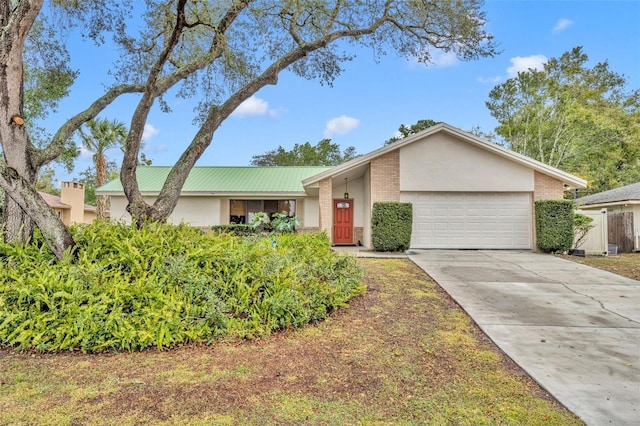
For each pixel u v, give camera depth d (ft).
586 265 35.45
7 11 18.48
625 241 51.70
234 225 53.88
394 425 9.12
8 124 18.84
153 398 10.36
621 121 88.28
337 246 52.75
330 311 19.29
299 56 27.40
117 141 68.39
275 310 16.26
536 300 22.41
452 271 31.58
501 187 44.88
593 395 10.82
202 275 17.12
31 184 19.60
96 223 22.77
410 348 14.56
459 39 30.04
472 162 45.06
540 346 14.90
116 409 9.73
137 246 18.88
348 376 12.01
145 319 14.57
